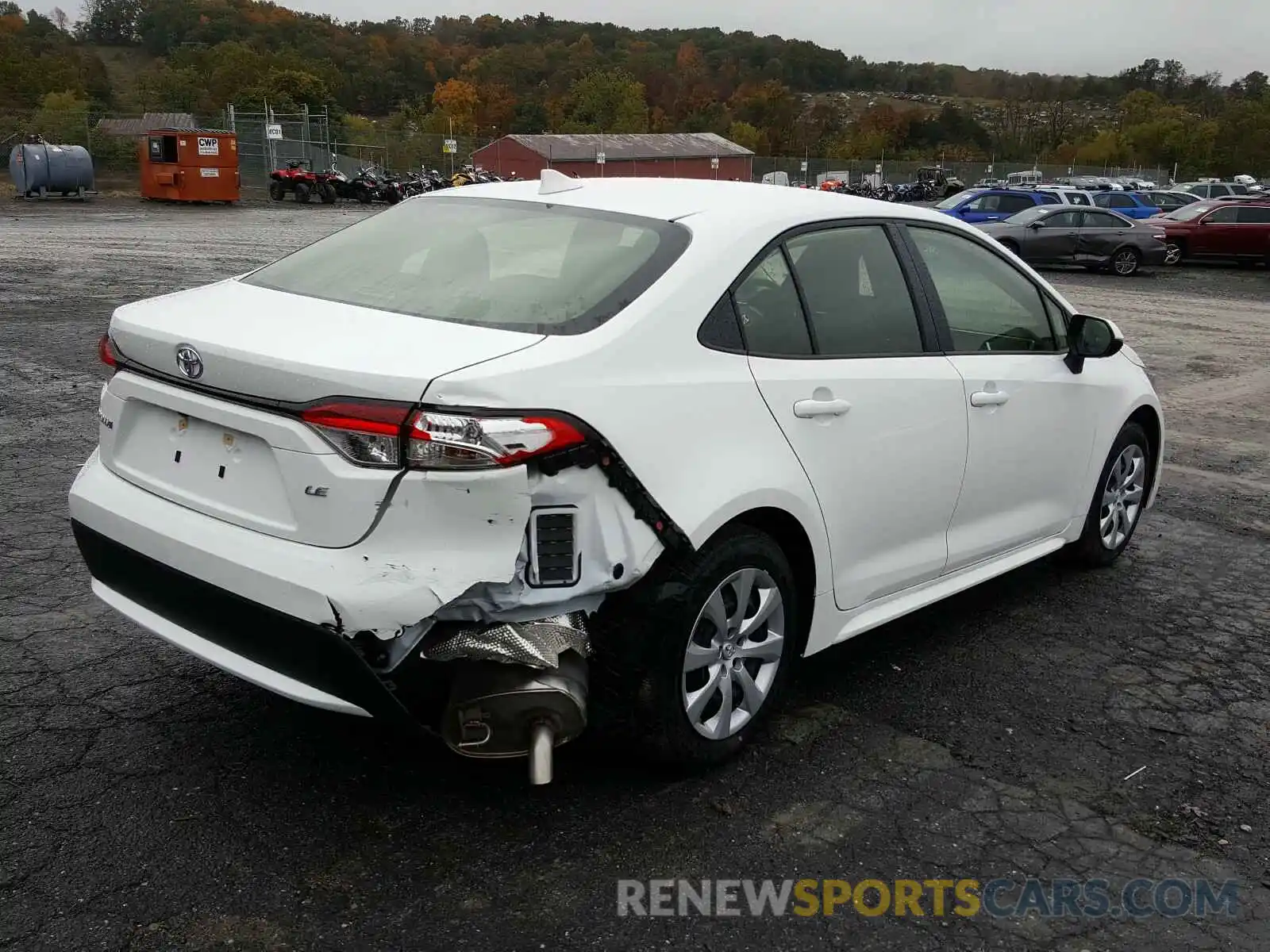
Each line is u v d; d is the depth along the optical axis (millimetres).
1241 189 41406
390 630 2680
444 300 3203
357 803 3184
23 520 5387
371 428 2666
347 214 35062
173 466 3123
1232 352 13523
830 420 3533
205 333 3012
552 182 3938
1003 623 4809
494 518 2695
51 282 14516
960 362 4145
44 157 34094
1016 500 4570
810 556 3557
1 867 2816
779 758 3553
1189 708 4070
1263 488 7332
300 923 2678
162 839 2969
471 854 2973
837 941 2725
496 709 2857
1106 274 24375
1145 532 6223
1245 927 2857
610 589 2932
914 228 4172
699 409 3121
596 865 2959
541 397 2754
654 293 3160
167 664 3979
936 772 3521
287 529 2828
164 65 145625
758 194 3834
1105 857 3127
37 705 3643
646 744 3227
